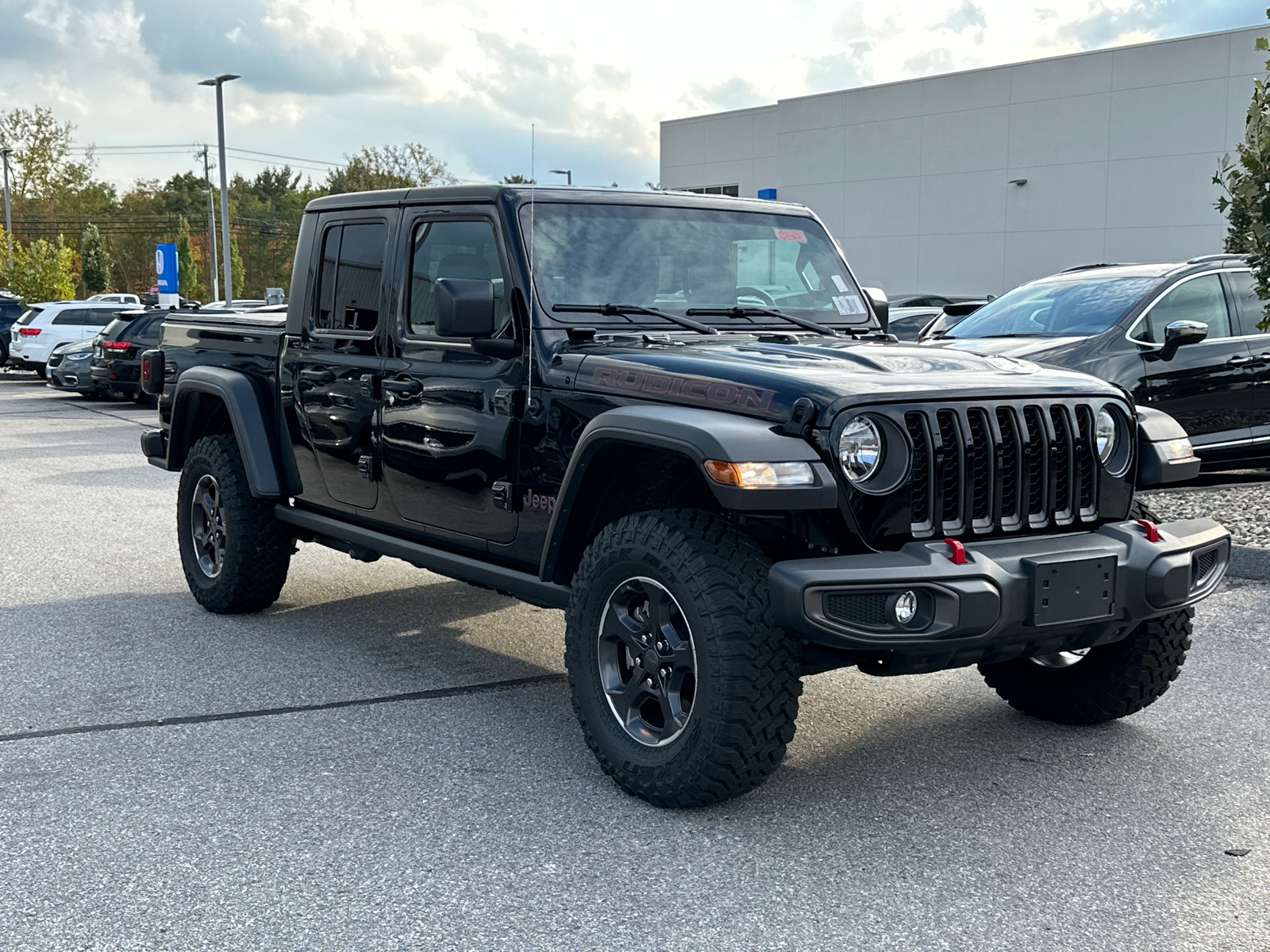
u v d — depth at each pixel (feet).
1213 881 10.67
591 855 11.16
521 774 13.24
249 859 11.02
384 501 16.60
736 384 11.87
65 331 90.12
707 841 11.51
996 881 10.69
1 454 45.85
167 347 21.91
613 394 12.89
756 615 11.36
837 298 16.53
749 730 11.43
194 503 20.57
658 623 12.17
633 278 14.87
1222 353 28.66
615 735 12.69
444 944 9.50
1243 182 25.54
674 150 133.69
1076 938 9.66
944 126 105.40
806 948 9.48
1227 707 15.55
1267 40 24.94
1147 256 94.02
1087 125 96.32
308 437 18.07
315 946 9.45
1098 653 14.29
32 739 14.28
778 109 118.01
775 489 10.87
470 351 14.75
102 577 23.62
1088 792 12.80
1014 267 102.22
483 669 17.43
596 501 13.33
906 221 109.09
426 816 12.06
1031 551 11.66
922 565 10.99
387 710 15.46
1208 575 13.05
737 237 16.02
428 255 15.61
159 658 17.83
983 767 13.53
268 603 20.13
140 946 9.43
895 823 11.98
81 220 283.38
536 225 14.48
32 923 9.79
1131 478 13.00
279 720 15.02
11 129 260.21
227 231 122.31
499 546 14.67
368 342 16.60
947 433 11.75
